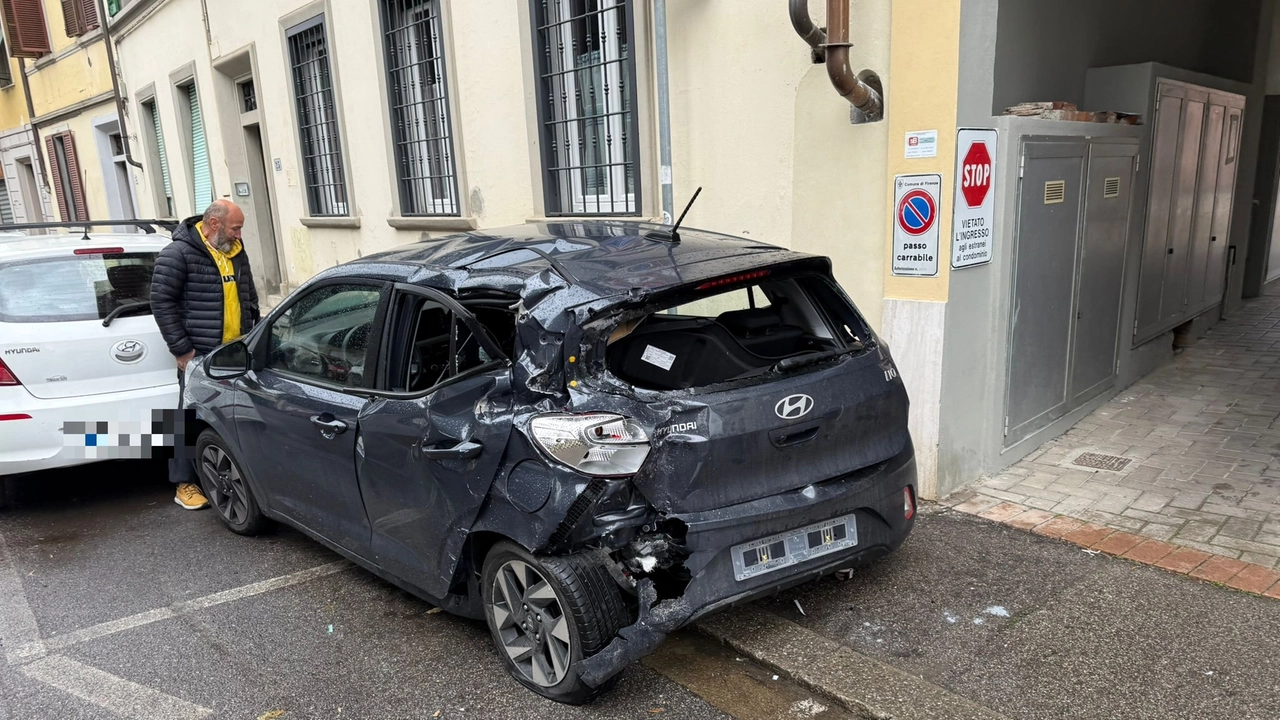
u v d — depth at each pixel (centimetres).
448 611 348
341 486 377
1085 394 580
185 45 1273
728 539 284
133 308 528
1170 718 274
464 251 355
